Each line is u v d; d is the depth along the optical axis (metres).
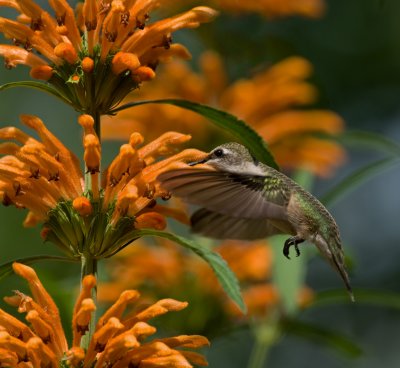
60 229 6.99
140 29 7.09
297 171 12.09
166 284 11.43
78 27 7.34
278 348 18.55
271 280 11.75
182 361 6.63
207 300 11.05
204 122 12.38
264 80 12.84
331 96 17.61
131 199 6.79
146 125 12.54
